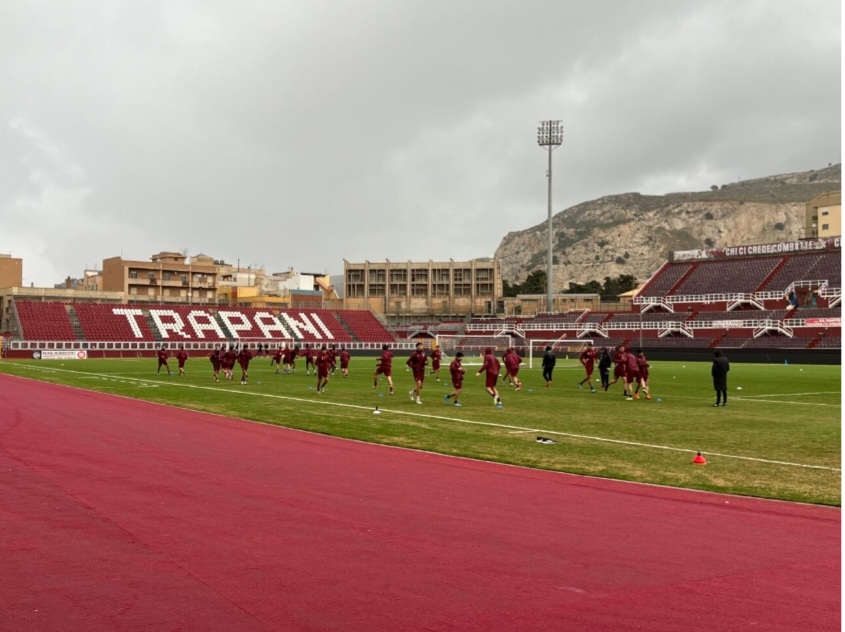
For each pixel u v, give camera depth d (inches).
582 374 1851.6
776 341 2901.1
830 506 390.9
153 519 344.5
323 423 754.8
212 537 314.3
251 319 3777.1
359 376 1737.2
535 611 233.0
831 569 280.1
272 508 370.6
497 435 672.4
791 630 217.9
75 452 547.5
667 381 1561.3
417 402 1021.8
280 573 267.9
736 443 633.0
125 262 4173.2
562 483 447.8
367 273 4672.7
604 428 736.3
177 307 3683.6
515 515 363.3
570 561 287.0
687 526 345.1
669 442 636.1
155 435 651.5
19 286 3843.5
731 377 1701.5
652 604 240.2
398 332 4072.3
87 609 231.0
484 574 269.7
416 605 237.3
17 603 235.8
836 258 3216.0
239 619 224.1
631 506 386.6
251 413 855.7
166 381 1483.8
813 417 850.8
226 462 510.9
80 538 310.8
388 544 307.4
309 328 3841.0
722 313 3253.0
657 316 3457.2
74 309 3403.1
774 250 3508.9
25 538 309.7
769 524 350.6
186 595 244.1
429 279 4709.6
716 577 269.1
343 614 228.8
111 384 1368.1
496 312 4621.1
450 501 393.7
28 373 1749.5
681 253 3875.5
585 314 3683.6
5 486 418.9
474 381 1567.4
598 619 226.5
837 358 2421.3
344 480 449.7
